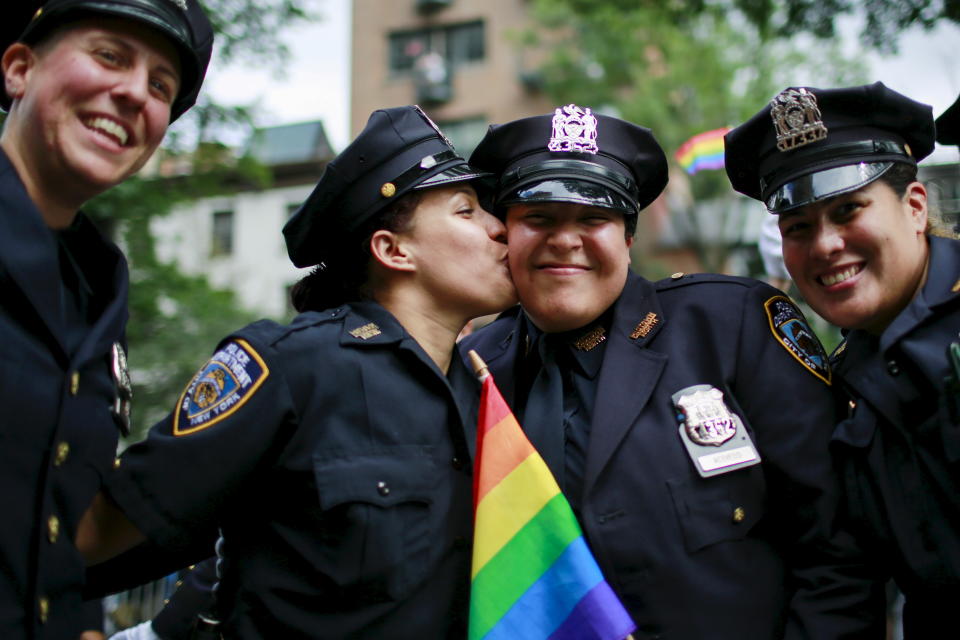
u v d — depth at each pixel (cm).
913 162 215
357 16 1977
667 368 218
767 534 212
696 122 1361
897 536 201
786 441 210
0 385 164
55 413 171
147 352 1129
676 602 199
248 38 875
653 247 1562
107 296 194
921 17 423
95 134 181
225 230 2083
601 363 224
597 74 1510
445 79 1886
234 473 183
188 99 204
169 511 179
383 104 1922
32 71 183
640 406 212
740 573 203
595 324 228
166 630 242
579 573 181
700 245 1488
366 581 180
